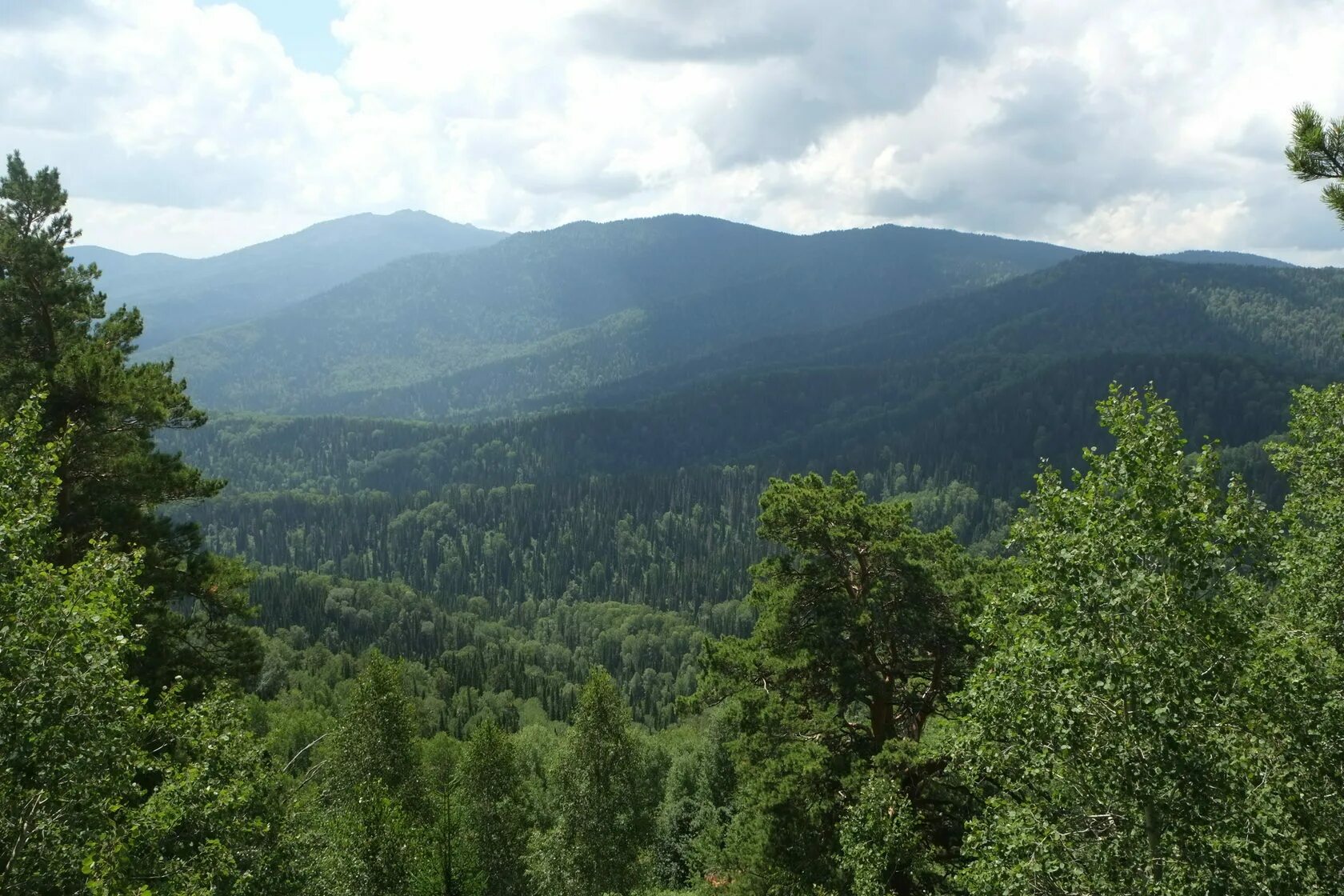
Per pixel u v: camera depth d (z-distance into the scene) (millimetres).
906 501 22203
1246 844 10477
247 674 23641
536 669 135375
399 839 24938
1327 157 11297
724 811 49062
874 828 16438
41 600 10469
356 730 32344
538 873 30250
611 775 30094
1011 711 12672
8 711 9586
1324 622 15320
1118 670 11258
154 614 21375
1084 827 12031
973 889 12945
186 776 12188
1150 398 12617
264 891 14156
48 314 24234
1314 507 17141
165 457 23469
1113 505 12469
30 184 24438
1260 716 12445
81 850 9938
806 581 22641
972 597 20578
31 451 12391
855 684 20766
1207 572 11727
